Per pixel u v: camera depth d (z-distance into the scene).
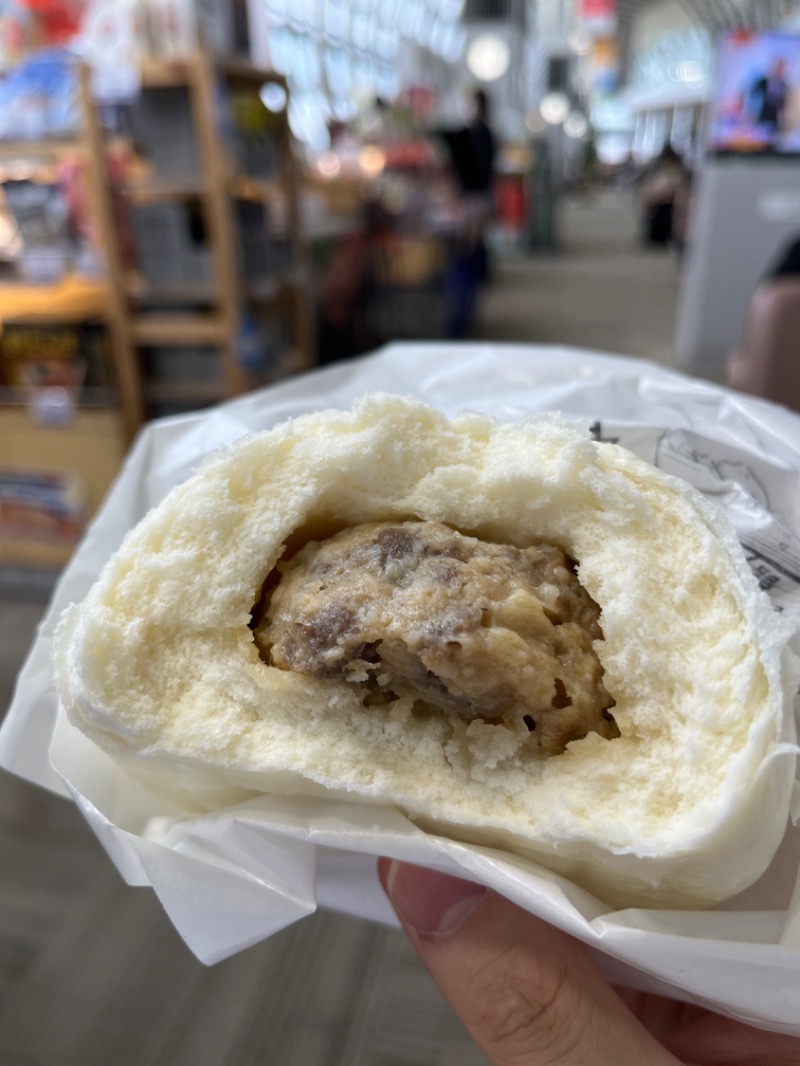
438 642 0.09
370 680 0.10
